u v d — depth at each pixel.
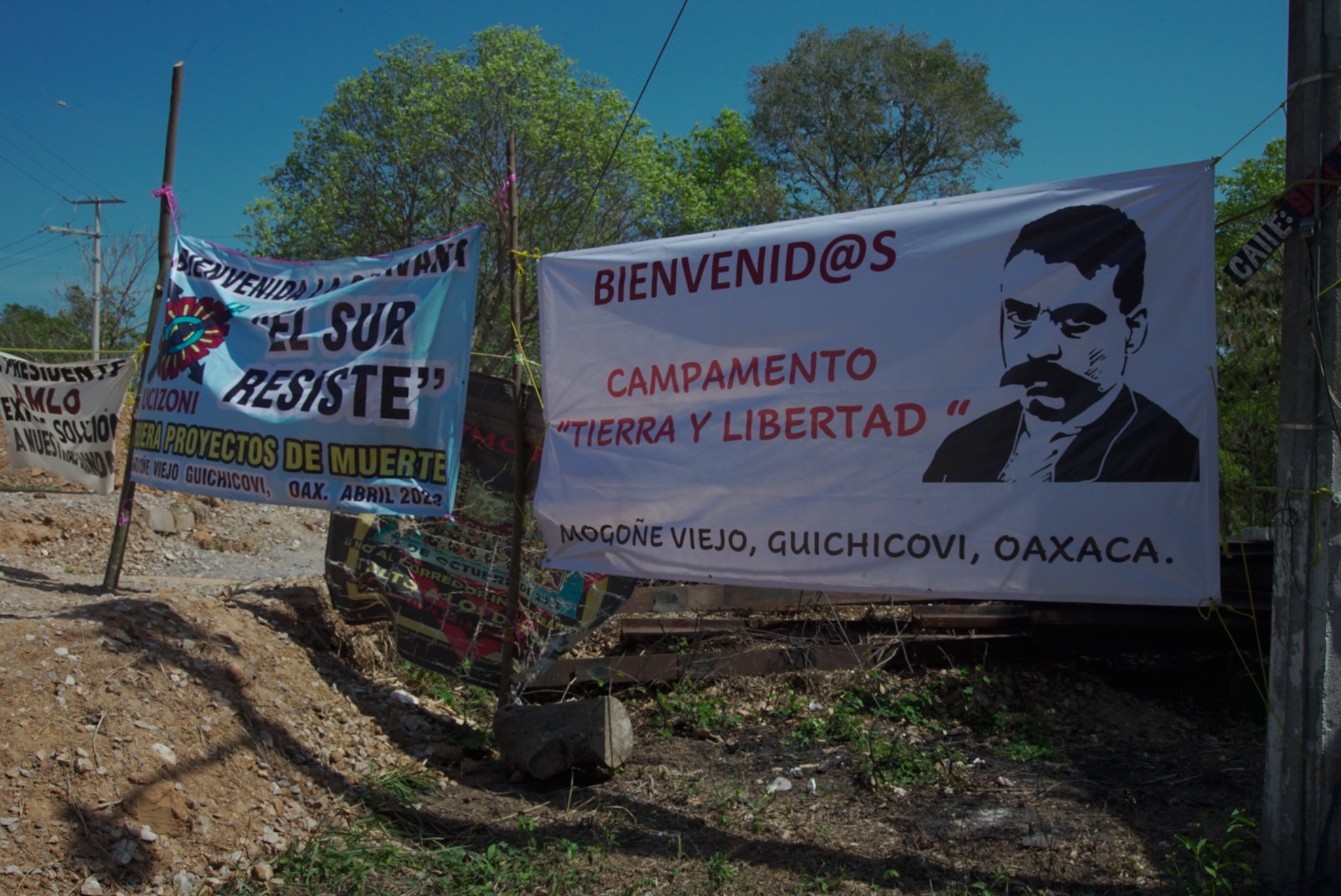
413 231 27.19
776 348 4.89
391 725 5.86
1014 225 4.43
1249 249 3.89
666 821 4.90
